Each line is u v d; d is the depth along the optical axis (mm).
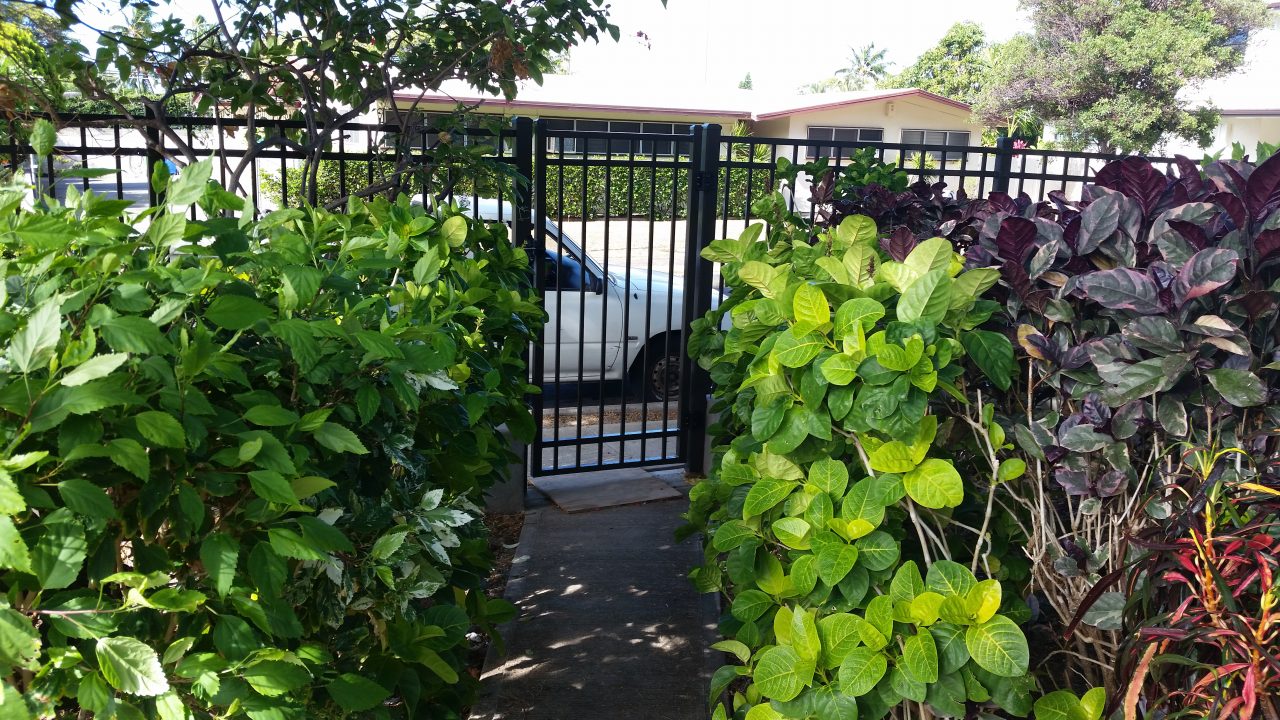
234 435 1475
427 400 2439
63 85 4250
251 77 4500
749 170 5285
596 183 19500
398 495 2152
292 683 1390
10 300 1538
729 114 24078
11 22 3854
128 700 1351
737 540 2336
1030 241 2199
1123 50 23859
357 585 1906
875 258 2506
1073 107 25156
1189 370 1959
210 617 1499
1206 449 1916
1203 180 2566
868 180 5004
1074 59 24453
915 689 1725
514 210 4996
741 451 2545
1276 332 2004
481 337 3162
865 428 1917
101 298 1470
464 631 2355
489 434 3223
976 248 2545
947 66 42719
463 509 2555
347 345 1906
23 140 4164
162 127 4445
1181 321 1923
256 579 1433
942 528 2029
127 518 1438
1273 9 24656
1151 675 1682
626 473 5770
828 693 1819
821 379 1934
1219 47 23938
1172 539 1727
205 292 1752
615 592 4105
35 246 1531
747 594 2326
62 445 1246
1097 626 1846
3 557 1075
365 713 1956
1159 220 2209
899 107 26781
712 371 3945
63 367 1246
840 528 1914
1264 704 1412
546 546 4633
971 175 5582
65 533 1207
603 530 4852
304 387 1793
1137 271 1972
